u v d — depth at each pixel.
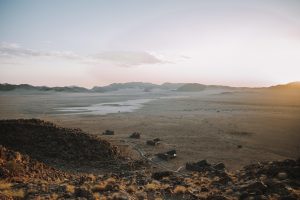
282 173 19.00
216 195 15.46
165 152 47.06
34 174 24.09
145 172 27.91
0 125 40.84
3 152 25.33
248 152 51.47
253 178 19.75
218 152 50.75
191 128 79.00
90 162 37.09
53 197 15.12
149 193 17.50
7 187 17.11
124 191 17.08
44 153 37.00
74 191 16.33
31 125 42.09
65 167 34.38
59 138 40.31
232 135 68.81
